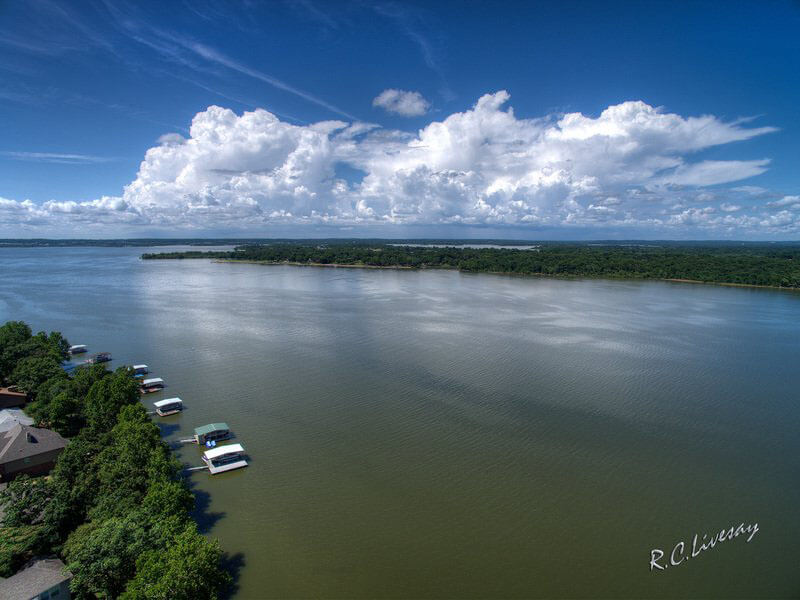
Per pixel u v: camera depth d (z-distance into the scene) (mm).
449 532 51500
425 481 60281
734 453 67500
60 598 39562
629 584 45031
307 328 137375
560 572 46344
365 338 126125
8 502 50750
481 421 76375
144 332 132375
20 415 75938
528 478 61094
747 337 130000
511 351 113875
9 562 42812
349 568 46562
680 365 104375
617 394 87500
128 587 38625
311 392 88125
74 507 48875
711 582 45312
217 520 52969
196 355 110875
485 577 45719
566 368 101438
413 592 44000
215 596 40750
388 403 83188
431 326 140375
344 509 55062
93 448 59469
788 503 56969
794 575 46281
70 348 113562
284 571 46031
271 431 73125
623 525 52844
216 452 63469
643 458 65938
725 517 54406
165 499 48250
